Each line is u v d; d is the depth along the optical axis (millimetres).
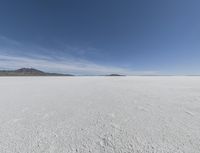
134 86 13336
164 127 3391
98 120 3943
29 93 8953
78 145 2594
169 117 4137
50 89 11125
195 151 2377
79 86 13727
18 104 5859
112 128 3375
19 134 3074
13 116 4301
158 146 2533
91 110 4961
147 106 5453
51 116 4316
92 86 13641
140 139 2805
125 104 5812
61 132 3168
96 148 2484
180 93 8648
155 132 3119
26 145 2609
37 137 2928
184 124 3570
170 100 6531
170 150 2404
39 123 3729
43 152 2379
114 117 4191
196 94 8227
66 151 2400
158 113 4543
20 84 16062
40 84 16219
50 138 2879
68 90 10484
